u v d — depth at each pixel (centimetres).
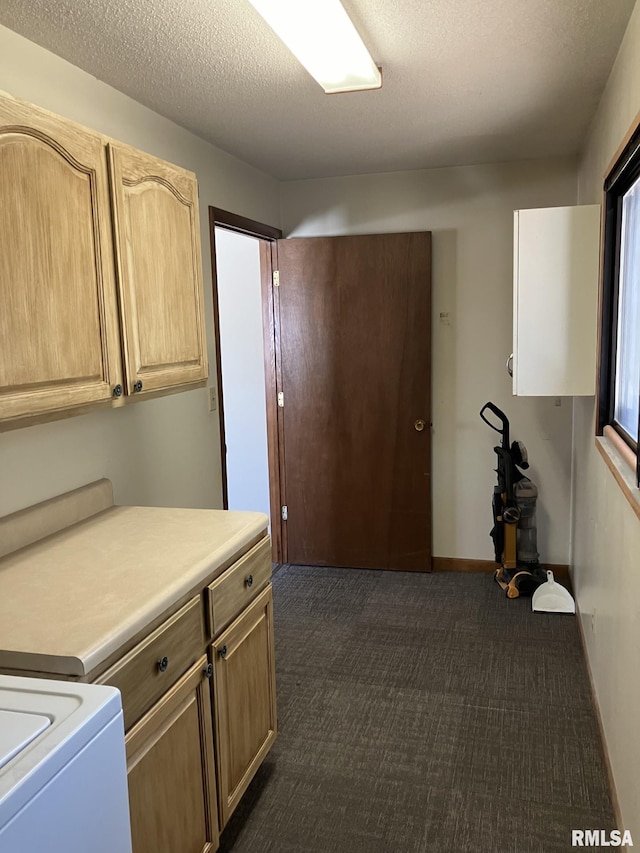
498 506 380
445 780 225
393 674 294
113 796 110
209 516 221
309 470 423
